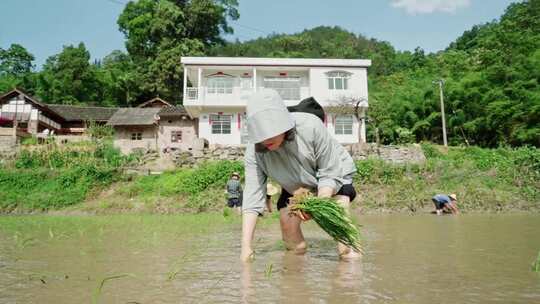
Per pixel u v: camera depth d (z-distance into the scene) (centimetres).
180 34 5175
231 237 564
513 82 3441
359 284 233
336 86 2809
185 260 339
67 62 5672
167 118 3225
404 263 305
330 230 317
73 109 4094
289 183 352
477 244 429
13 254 389
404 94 4069
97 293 217
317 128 336
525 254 348
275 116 297
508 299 197
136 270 293
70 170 1955
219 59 2783
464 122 3488
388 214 1341
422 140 3653
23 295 221
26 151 2231
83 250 417
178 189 1769
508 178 1761
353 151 2225
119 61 6575
